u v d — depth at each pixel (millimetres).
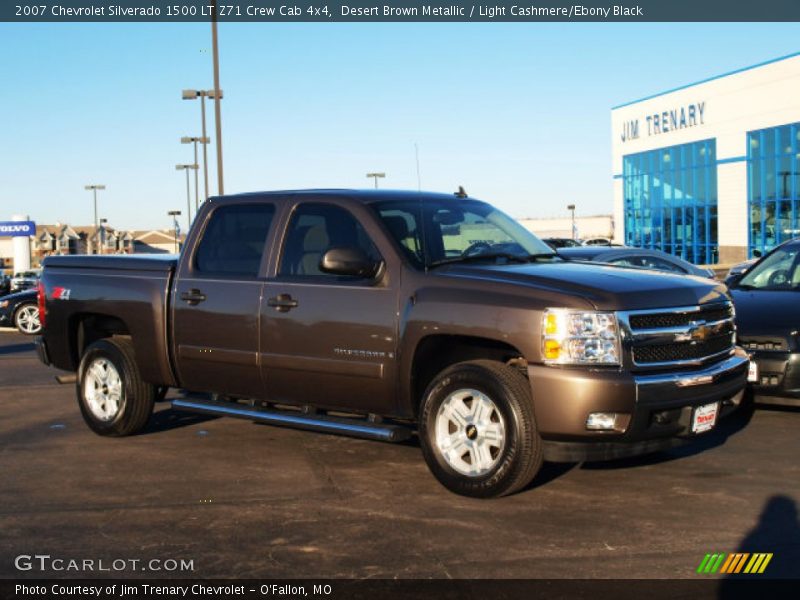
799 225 37844
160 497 5746
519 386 5297
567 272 5656
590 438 5152
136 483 6098
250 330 6508
